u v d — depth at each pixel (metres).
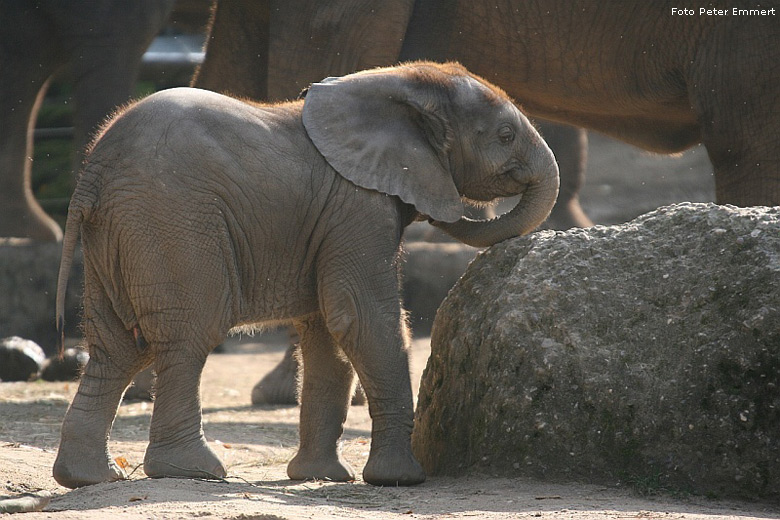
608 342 10.09
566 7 16.59
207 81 19.08
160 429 9.90
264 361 24.52
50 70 23.09
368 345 10.43
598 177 44.59
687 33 16.11
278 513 8.43
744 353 9.68
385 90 10.76
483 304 10.79
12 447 12.47
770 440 9.53
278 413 16.83
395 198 10.69
